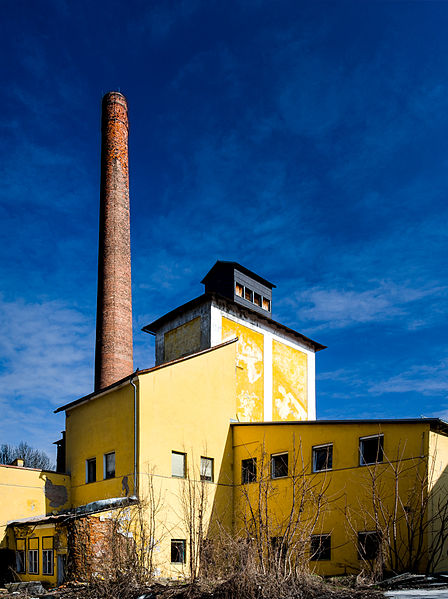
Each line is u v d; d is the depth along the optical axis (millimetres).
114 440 19766
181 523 18781
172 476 19281
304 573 11820
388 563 14906
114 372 30234
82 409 22047
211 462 20984
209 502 20109
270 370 26703
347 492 17141
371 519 16203
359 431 17391
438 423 15633
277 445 20094
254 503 19969
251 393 25125
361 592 10953
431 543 14859
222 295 26453
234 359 23547
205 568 13438
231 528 20406
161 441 19219
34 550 18719
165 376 20031
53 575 17328
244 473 21141
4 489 20234
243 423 21734
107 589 13016
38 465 54906
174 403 20094
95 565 15766
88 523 16203
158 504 18219
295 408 27734
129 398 19469
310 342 29859
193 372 21234
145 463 18484
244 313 26219
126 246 32844
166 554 17906
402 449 16062
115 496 19016
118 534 16375
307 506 18016
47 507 21078
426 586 12125
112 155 33812
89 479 21000
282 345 28062
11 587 16500
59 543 17219
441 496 15773
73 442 22203
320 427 18656
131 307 32219
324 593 11000
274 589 10812
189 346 25391
